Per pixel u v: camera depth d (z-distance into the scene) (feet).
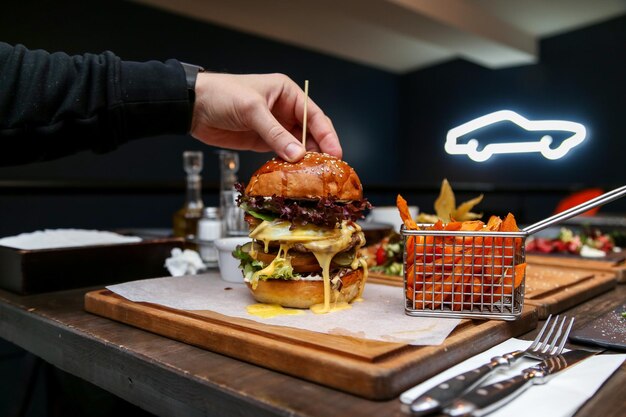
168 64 4.69
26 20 13.78
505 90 23.88
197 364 3.04
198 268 5.67
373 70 25.59
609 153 20.93
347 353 2.77
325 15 18.03
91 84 4.33
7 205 13.74
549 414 2.27
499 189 17.01
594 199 3.27
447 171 25.76
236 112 4.43
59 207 14.69
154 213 16.83
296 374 2.81
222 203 6.73
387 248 5.72
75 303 4.58
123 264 5.47
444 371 2.85
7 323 4.58
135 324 3.85
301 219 3.97
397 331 3.19
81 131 4.37
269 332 3.19
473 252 3.44
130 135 4.62
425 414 2.29
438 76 25.94
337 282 3.89
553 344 3.08
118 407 4.82
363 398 2.53
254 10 17.37
